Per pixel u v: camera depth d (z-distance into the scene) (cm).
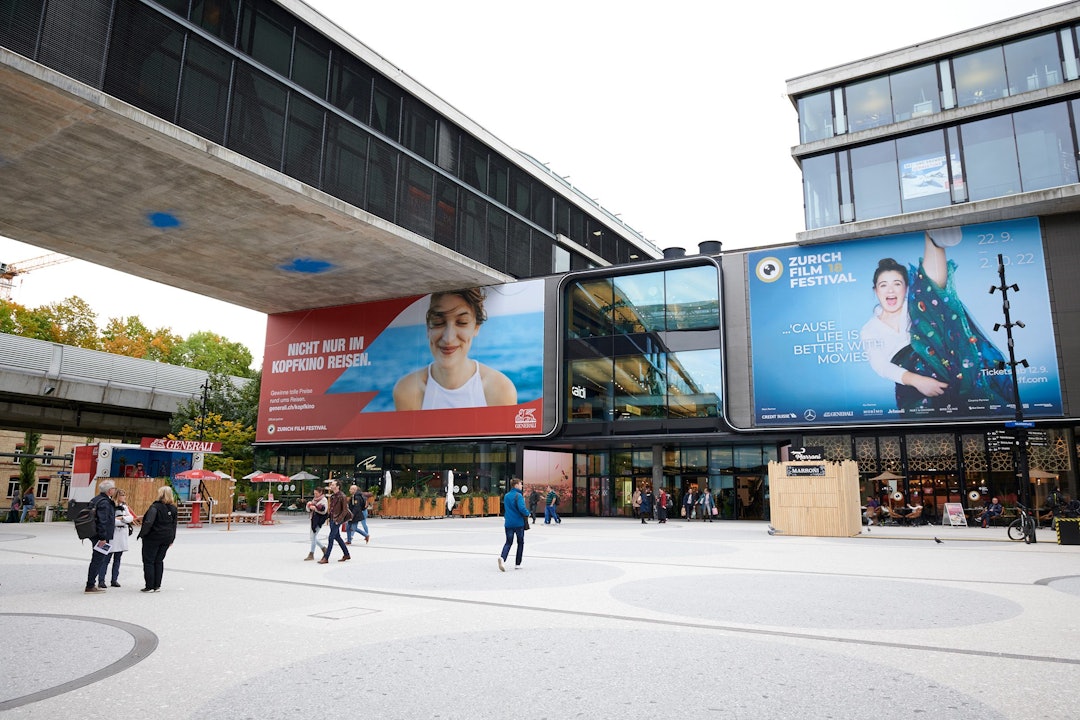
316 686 510
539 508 3653
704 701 472
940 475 2817
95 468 2903
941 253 2883
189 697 484
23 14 2048
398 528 2519
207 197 2823
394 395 3941
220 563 1346
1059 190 2623
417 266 3562
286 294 4078
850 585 1027
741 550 1630
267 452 4366
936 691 493
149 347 7119
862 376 2925
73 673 546
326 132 3006
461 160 3716
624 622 747
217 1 2628
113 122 2269
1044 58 2850
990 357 2745
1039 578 1109
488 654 605
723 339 3200
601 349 3506
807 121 3281
